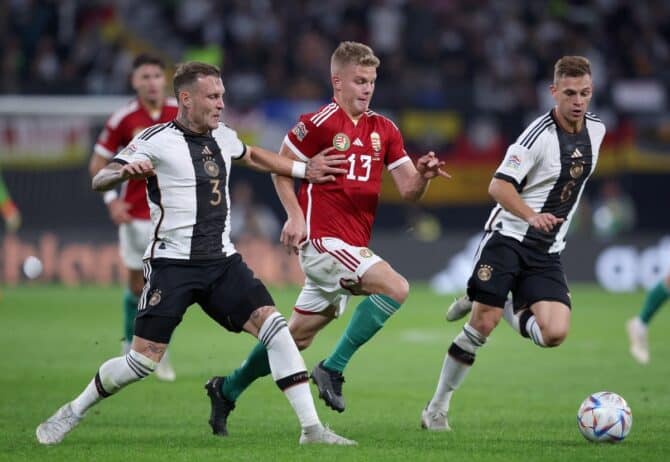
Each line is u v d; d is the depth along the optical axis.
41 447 22.36
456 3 90.31
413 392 32.94
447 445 22.81
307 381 22.58
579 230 75.25
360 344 24.48
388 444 22.91
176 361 39.56
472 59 86.25
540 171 25.44
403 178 25.66
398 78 83.19
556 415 28.34
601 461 20.83
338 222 25.12
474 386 34.12
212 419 24.59
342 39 87.00
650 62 90.06
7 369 36.78
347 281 24.64
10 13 85.62
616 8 91.94
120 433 24.89
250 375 24.05
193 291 22.41
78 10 86.88
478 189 73.62
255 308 22.44
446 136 73.56
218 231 22.59
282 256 72.19
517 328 25.89
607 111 75.31
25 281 70.50
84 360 39.12
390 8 88.50
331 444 22.44
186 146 22.36
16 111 72.25
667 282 38.81
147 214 35.72
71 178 72.69
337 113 25.31
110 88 77.88
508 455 21.41
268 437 24.14
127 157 22.08
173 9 89.75
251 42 84.38
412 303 62.56
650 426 25.91
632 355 42.19
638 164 75.00
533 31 89.50
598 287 73.44
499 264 25.41
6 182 71.94
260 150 23.84
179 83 22.41
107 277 71.00
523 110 73.75
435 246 72.94
